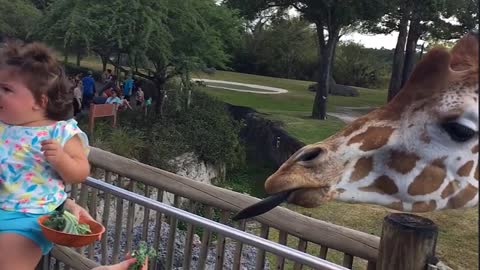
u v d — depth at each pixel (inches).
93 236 83.0
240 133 719.1
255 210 68.6
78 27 445.1
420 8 711.7
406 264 78.4
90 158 133.3
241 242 98.1
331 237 97.3
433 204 65.0
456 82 61.2
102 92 591.8
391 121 65.6
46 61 80.7
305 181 65.3
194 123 522.3
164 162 454.0
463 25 748.0
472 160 61.9
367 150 65.7
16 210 82.4
